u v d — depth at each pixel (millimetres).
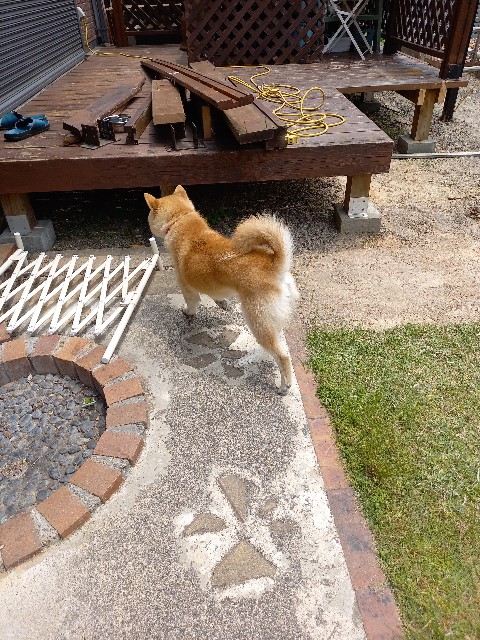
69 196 2689
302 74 3127
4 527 1086
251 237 1286
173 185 2039
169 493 1154
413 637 895
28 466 1316
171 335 1647
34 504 1210
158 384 1454
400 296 1816
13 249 2080
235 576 993
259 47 3273
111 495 1157
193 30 3113
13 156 1979
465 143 3270
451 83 2877
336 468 1191
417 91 2926
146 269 1905
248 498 1133
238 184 2775
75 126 2053
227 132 2195
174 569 1012
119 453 1226
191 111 2457
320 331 1640
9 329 1639
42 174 1977
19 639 925
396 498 1123
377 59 3564
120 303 1738
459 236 2199
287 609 940
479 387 1405
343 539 1047
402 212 2428
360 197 2174
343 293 1846
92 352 1550
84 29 3957
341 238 2215
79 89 2945
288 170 2033
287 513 1100
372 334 1620
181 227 1534
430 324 1659
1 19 2518
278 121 1927
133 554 1042
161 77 3008
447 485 1150
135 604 963
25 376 1607
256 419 1327
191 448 1257
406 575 984
